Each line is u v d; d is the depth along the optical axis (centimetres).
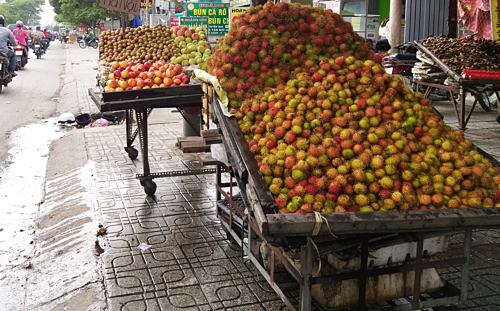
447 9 1240
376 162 234
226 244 368
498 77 684
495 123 795
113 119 870
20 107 1009
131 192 491
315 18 326
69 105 1018
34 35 2402
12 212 464
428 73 826
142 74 456
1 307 293
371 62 287
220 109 299
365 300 248
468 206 238
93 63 2180
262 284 306
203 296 291
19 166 618
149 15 1357
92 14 4128
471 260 334
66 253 359
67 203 470
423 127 266
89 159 609
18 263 356
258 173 246
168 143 708
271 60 305
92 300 286
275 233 202
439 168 250
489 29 867
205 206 453
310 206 225
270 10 320
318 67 299
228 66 303
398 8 1105
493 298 285
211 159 341
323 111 259
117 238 378
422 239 228
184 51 675
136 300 286
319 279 221
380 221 209
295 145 248
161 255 348
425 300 244
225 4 1235
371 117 255
